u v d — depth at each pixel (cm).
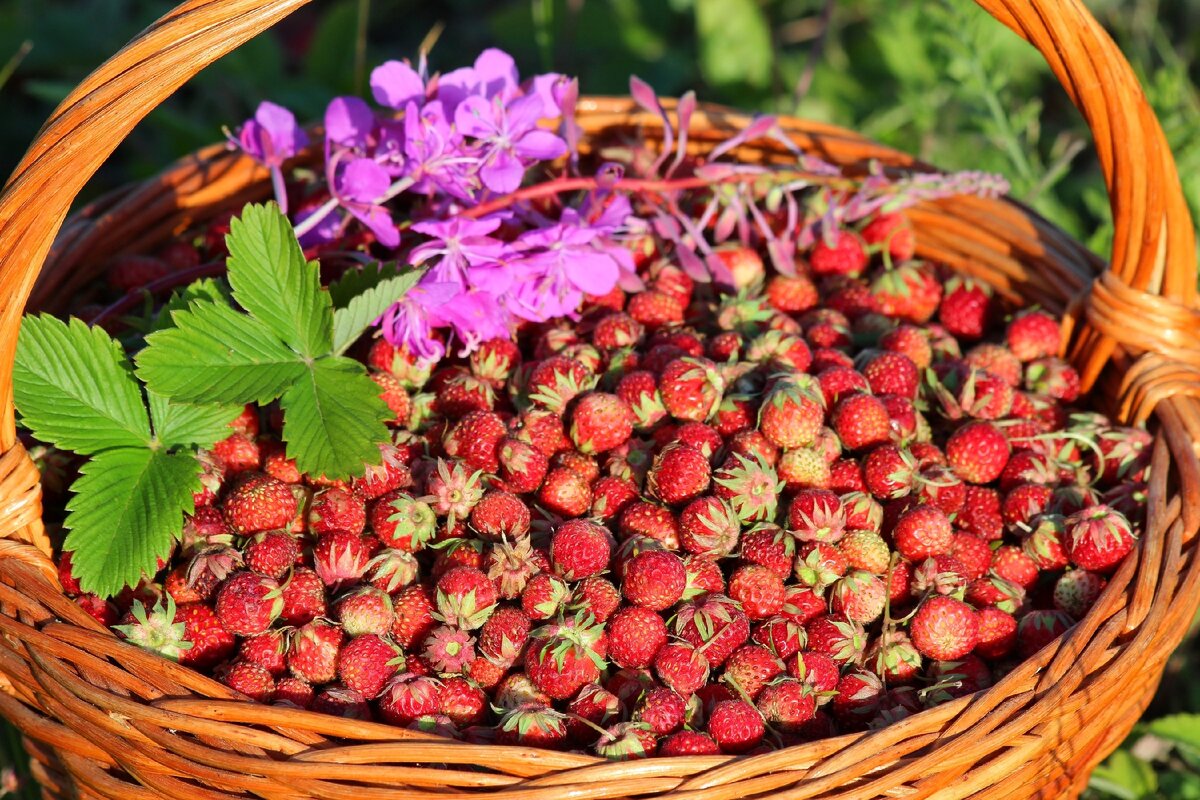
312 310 43
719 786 38
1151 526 43
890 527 45
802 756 38
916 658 42
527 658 41
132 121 39
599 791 38
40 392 42
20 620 40
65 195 40
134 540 42
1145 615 42
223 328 43
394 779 38
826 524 43
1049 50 45
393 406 46
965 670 43
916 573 43
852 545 43
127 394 43
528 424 45
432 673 41
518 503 43
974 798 40
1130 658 41
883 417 45
